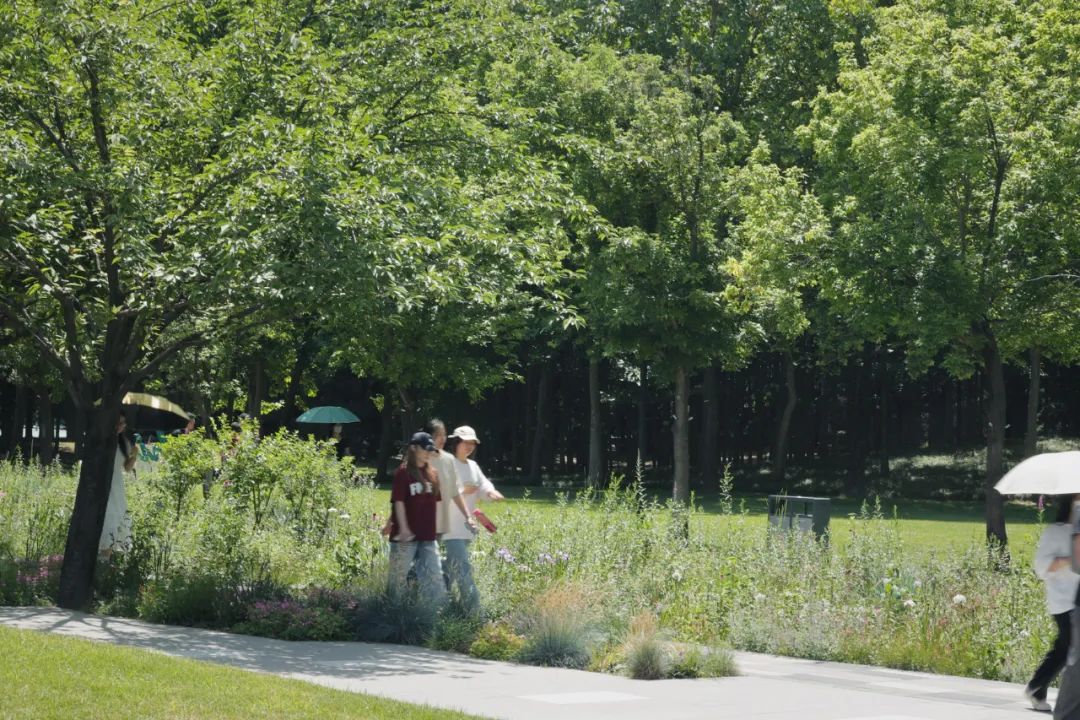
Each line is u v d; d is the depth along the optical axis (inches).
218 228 512.1
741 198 1136.2
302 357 1951.3
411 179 578.2
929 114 959.0
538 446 2039.9
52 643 370.6
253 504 676.7
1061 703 302.5
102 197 539.2
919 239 937.5
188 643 437.7
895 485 1841.8
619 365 1921.8
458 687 362.6
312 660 408.5
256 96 593.6
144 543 603.2
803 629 498.0
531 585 519.8
